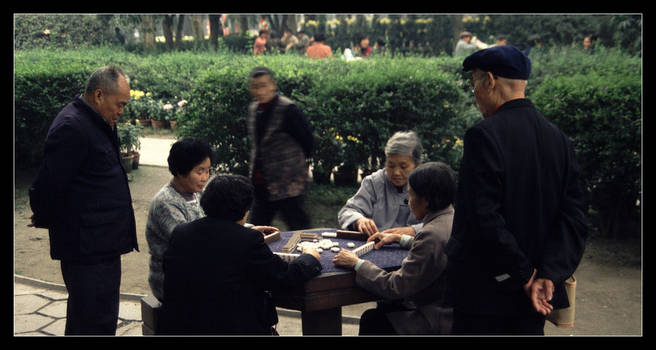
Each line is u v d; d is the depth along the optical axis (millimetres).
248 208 2416
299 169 4625
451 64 8055
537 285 1982
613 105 5184
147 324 2879
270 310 2545
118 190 2906
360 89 6188
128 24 20391
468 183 2006
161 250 2752
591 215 6199
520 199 2002
